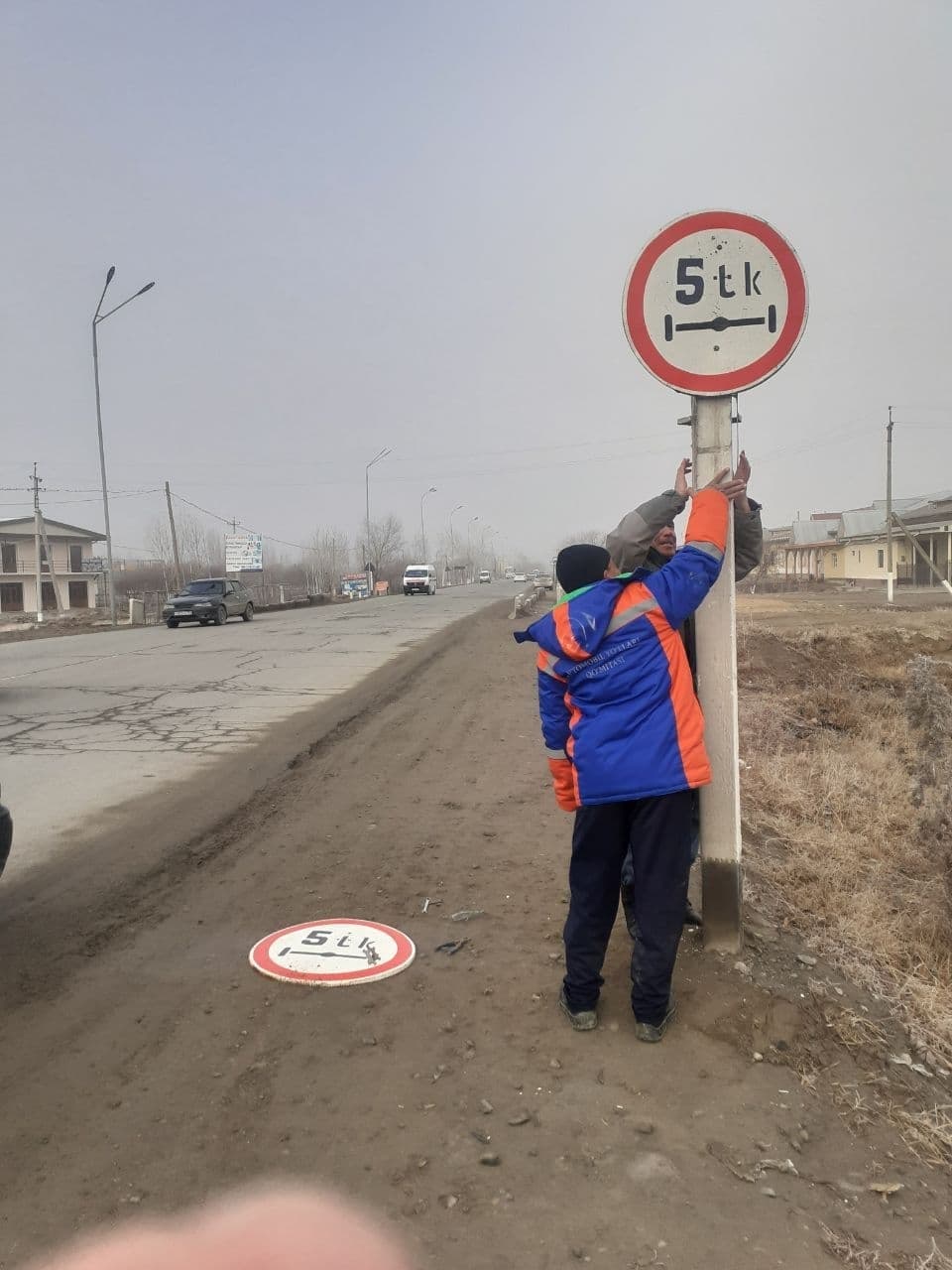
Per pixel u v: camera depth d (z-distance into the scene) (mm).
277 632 25109
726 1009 3324
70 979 3766
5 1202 2385
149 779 7594
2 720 11016
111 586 33000
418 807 6449
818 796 7160
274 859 5328
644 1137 2641
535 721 9891
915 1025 3523
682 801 3057
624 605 3074
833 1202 2414
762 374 3482
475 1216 2311
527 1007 3420
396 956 3885
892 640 18172
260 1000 3529
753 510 3576
